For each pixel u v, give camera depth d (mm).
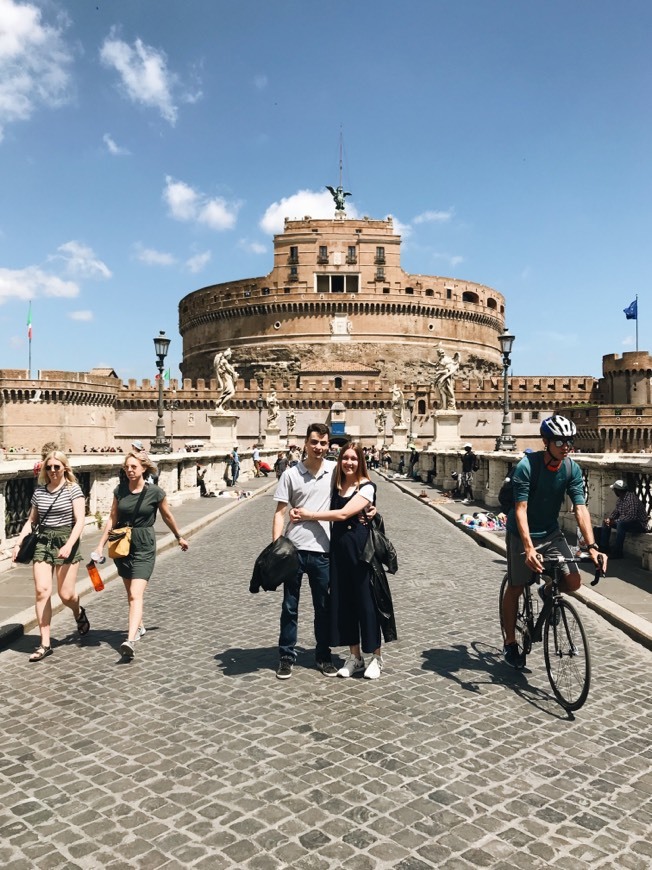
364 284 106250
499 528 15852
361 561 6137
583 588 9117
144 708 5465
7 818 3889
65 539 7137
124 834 3723
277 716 5289
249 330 108938
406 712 5359
